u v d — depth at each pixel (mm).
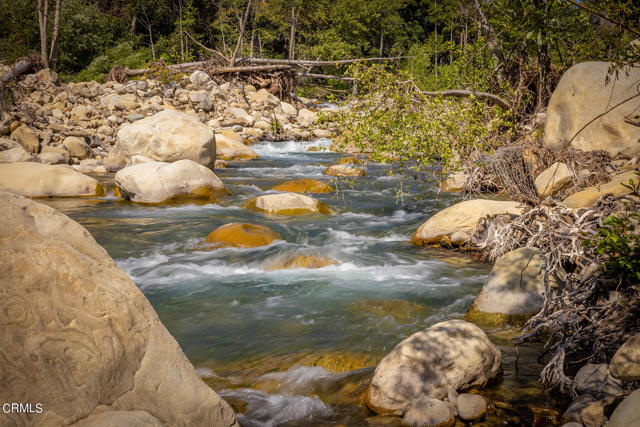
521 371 3488
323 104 26062
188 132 12742
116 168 12680
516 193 8578
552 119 9133
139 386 2131
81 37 25656
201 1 34469
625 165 7695
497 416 2938
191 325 4434
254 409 3105
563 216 5227
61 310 1982
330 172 13031
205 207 9477
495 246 6047
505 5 7336
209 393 2336
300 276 5773
